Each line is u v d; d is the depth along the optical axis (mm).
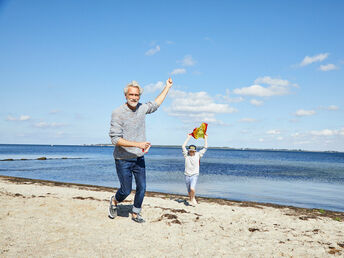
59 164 31266
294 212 7344
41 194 7621
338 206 10031
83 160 40906
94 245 3406
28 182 12477
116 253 3191
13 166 27312
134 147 4191
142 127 4355
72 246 3320
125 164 4305
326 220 6266
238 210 6898
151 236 3920
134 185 14109
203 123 7645
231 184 15688
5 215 4434
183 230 4355
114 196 4633
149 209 5742
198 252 3416
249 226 5074
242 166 34094
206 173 22672
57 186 11211
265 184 16203
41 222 4199
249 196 11750
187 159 7617
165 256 3205
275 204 9297
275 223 5523
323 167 37375
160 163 34906
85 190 9969
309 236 4555
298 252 3645
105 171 22656
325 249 3836
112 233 3934
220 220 5410
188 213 5824
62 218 4496
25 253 3004
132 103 4113
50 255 3000
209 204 7883
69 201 5848
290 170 29609
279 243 4016
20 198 6000
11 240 3369
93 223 4352
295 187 15242
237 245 3814
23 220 4234
